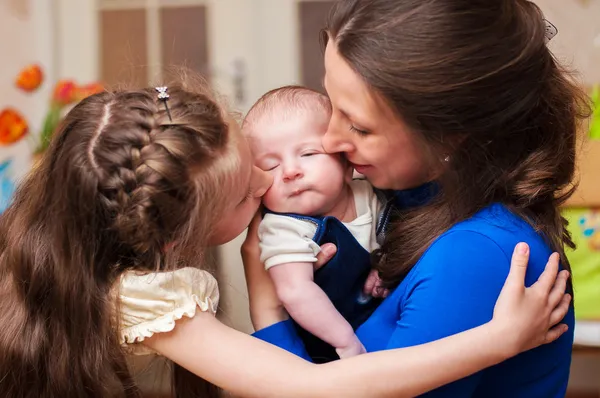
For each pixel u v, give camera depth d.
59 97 2.92
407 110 1.01
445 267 1.02
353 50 1.03
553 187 1.13
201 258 1.11
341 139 1.12
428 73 1.00
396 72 1.00
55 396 1.12
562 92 1.12
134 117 1.07
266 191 1.19
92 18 3.46
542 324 1.01
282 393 1.00
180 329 1.07
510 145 1.09
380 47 1.01
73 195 1.07
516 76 1.03
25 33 3.42
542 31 1.06
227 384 1.03
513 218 1.08
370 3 1.04
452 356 0.97
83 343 1.09
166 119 1.07
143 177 1.03
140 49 3.47
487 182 1.08
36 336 1.13
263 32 3.48
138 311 1.07
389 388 0.97
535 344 1.02
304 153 1.18
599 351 2.37
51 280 1.13
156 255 1.06
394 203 1.25
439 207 1.11
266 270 1.20
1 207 2.96
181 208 1.04
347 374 0.98
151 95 1.13
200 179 1.05
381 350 1.08
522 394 1.13
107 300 1.08
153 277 1.06
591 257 2.45
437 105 1.01
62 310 1.11
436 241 1.06
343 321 1.14
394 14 1.02
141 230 1.03
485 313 1.01
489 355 0.97
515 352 0.99
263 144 1.20
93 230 1.06
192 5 3.46
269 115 1.21
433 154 1.06
